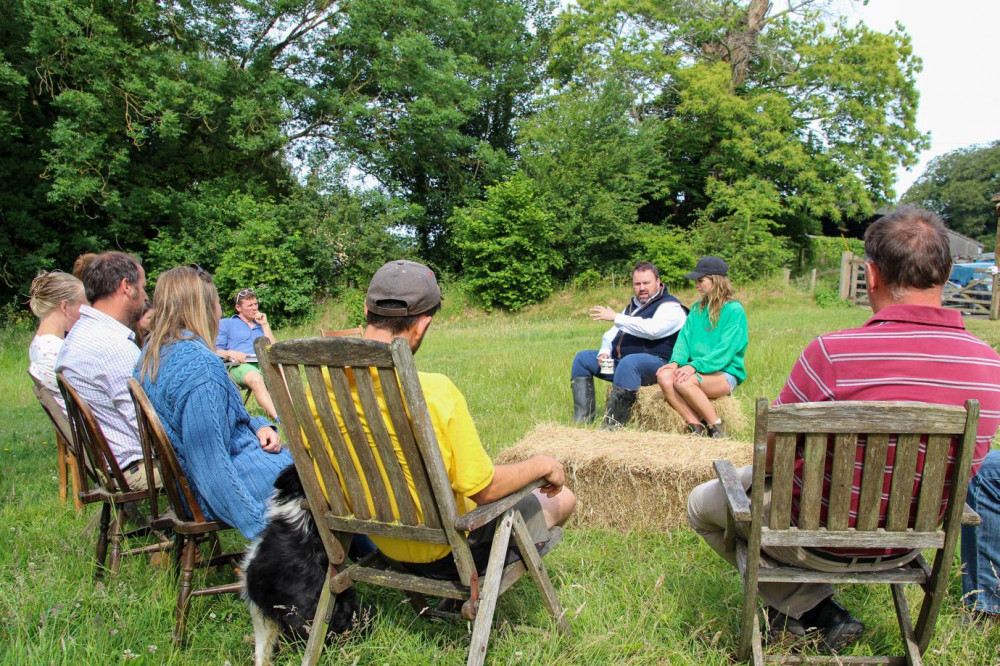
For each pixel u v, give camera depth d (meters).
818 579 2.08
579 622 2.57
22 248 19.06
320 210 22.11
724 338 4.98
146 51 18.70
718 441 4.07
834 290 22.69
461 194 25.84
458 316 22.78
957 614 2.53
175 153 21.36
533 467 2.24
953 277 27.06
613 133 24.73
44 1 15.96
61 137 16.77
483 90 27.42
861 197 25.88
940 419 1.81
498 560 2.16
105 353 3.01
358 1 21.91
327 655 2.29
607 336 5.91
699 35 26.97
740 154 26.25
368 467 2.07
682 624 2.58
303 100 22.81
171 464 2.52
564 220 23.80
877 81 25.98
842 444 1.88
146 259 21.00
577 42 27.55
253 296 6.77
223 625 2.60
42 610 2.50
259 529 2.58
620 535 3.60
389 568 2.41
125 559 3.10
